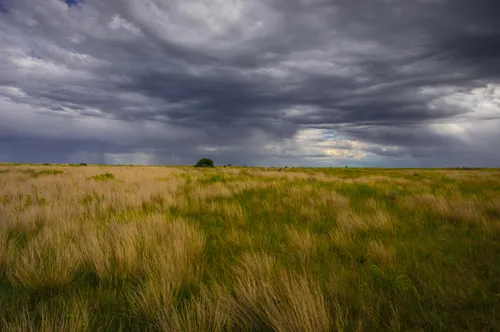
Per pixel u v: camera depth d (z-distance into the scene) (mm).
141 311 2391
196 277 2979
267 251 3814
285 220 5922
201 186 11922
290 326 2082
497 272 3084
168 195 8820
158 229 4645
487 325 2168
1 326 2121
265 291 2430
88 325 2131
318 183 12984
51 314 2332
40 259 3180
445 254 3746
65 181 13266
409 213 6484
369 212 6547
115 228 4750
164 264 3104
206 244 4375
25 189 10039
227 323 2191
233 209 6656
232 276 2980
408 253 3738
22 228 5168
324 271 3113
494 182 14031
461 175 21219
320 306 2225
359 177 19453
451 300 2514
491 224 4965
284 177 17828
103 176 15805
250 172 23875
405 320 2271
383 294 2604
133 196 8117
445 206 6531
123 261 3268
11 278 2898
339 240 4254
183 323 2125
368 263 3375
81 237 4176
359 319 2143
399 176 21125
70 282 2959
